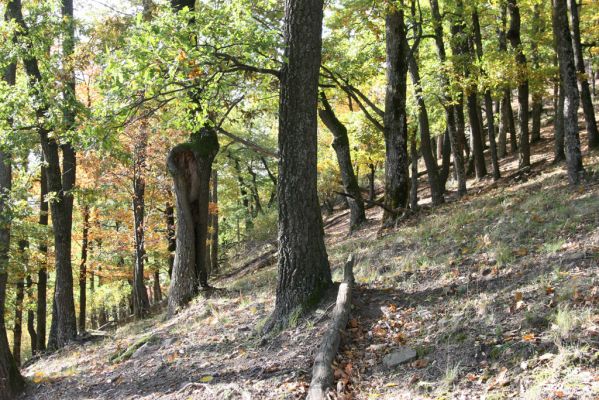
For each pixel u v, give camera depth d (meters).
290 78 7.28
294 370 5.71
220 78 7.46
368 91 21.34
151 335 9.16
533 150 21.75
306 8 7.20
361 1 13.90
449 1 14.58
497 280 6.70
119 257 18.88
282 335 6.88
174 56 6.71
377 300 7.21
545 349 4.77
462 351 5.20
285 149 7.39
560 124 15.73
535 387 4.21
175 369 7.02
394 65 13.56
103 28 13.09
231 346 7.25
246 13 7.78
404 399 4.71
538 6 17.86
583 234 7.27
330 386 5.04
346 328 6.36
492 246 7.99
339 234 19.84
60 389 7.77
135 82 6.73
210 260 25.83
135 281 15.86
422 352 5.44
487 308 5.90
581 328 4.86
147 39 6.47
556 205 9.18
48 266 17.17
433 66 15.17
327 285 7.47
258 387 5.53
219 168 23.84
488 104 17.77
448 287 6.91
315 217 7.48
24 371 11.34
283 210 7.45
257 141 29.09
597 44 19.47
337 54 15.02
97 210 17.78
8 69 13.59
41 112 10.89
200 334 8.30
